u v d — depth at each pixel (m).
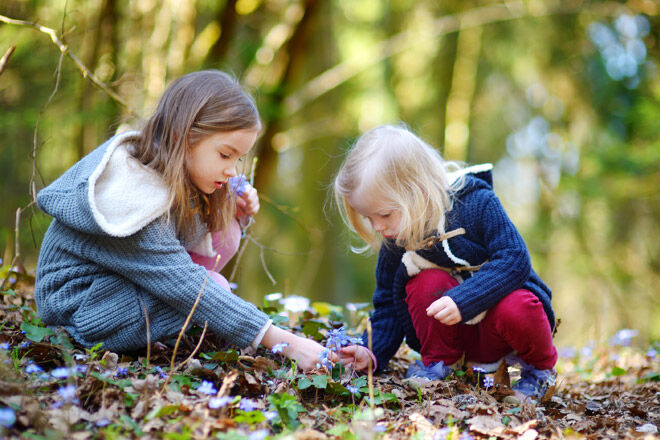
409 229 2.21
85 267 2.13
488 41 9.16
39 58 5.10
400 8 8.91
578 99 9.05
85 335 2.09
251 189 2.59
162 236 2.09
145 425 1.61
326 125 8.23
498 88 9.99
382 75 8.96
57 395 1.76
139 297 2.11
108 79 4.88
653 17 8.44
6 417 1.36
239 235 2.60
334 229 8.79
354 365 2.25
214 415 1.73
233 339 2.10
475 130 10.27
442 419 1.89
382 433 1.71
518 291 2.20
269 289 8.57
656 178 7.83
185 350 2.28
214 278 2.30
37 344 2.00
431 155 2.30
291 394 1.92
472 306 2.12
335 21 8.55
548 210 9.34
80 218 2.01
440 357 2.35
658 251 8.48
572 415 2.07
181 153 2.10
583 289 8.71
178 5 5.58
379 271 2.57
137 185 2.05
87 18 5.13
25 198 5.78
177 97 2.13
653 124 7.67
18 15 4.77
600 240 8.71
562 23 8.78
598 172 7.97
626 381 3.06
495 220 2.25
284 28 6.36
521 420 1.97
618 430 1.96
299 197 9.11
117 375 1.91
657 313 8.21
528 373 2.35
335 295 8.91
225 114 2.09
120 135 2.14
